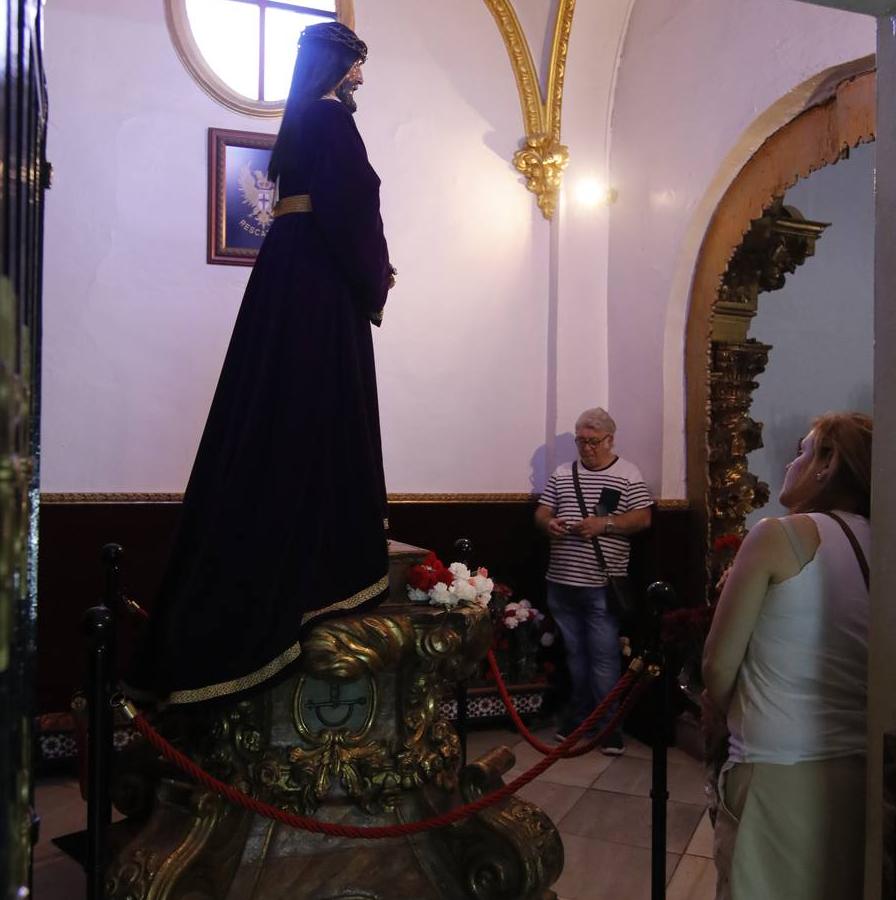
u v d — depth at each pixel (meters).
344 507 3.29
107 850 3.33
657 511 5.46
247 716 3.19
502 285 6.07
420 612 3.34
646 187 5.76
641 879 3.72
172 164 5.30
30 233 1.61
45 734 4.86
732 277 5.41
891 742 2.02
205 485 3.34
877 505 2.14
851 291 7.03
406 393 5.83
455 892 3.20
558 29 5.82
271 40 5.63
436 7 5.88
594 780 4.86
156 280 5.27
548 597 5.59
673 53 5.50
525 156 6.02
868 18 4.15
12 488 1.06
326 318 3.32
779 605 2.34
